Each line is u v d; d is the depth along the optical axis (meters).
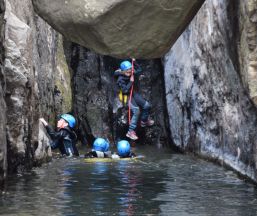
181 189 9.52
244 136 10.56
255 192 9.30
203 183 10.16
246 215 7.66
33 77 11.52
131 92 17.33
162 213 7.71
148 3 7.77
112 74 18.80
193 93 14.35
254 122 9.82
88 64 18.62
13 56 10.67
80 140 17.92
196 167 12.31
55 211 7.75
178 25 7.99
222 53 11.27
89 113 18.12
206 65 12.86
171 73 16.70
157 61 18.77
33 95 11.53
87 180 10.28
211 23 11.84
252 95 7.97
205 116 13.49
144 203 8.33
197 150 14.39
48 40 15.49
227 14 9.27
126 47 8.11
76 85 18.36
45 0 8.22
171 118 16.83
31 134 11.54
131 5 7.79
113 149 16.47
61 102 16.44
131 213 7.70
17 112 10.64
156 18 7.90
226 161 12.09
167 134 17.67
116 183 10.01
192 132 14.77
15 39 10.91
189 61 14.59
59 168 11.84
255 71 7.91
